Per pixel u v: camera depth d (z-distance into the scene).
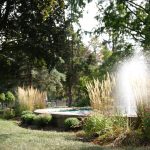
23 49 23.91
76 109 18.50
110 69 21.98
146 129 8.47
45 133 11.05
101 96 10.84
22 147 8.13
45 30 23.53
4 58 24.64
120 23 19.98
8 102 28.08
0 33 22.58
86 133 9.98
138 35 19.77
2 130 12.11
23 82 30.64
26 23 22.30
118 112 10.03
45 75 31.62
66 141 9.05
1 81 27.94
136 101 9.40
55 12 22.95
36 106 19.64
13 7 20.80
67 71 32.69
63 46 24.75
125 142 8.55
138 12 19.78
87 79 24.81
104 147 8.07
